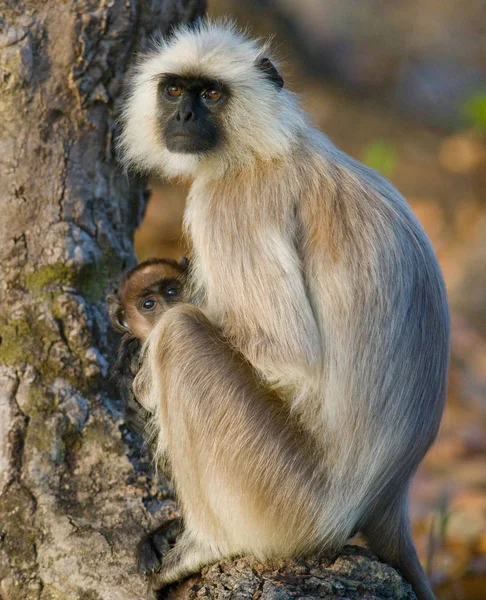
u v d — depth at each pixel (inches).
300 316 406.0
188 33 497.7
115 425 467.5
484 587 572.1
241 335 416.2
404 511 436.1
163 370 423.8
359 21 1350.9
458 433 765.9
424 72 1323.8
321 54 1277.1
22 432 455.8
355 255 408.5
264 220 418.3
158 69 476.4
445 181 1125.1
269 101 442.6
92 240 502.0
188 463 421.1
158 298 476.4
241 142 439.5
